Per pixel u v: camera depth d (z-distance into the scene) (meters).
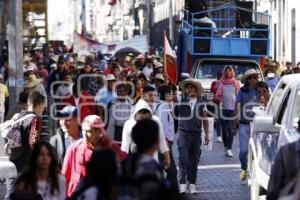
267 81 39.16
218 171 27.89
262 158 18.56
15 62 33.53
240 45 44.53
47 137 23.58
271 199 13.65
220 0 50.41
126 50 71.38
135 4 136.75
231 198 22.81
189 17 47.12
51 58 71.12
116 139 24.42
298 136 15.21
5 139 18.12
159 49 83.38
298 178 10.10
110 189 10.98
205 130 23.89
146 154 11.55
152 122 11.88
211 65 44.56
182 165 23.36
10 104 33.50
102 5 179.62
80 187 11.16
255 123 17.16
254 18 48.88
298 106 16.80
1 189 17.02
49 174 13.08
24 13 84.88
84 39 74.56
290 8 69.69
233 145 35.03
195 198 22.81
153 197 10.41
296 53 67.62
